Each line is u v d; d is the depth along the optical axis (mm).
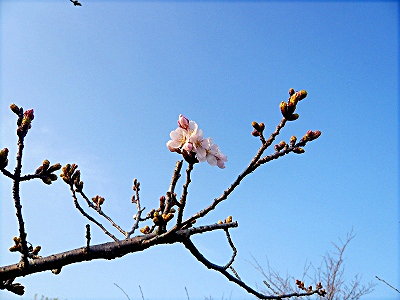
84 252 494
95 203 715
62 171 652
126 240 515
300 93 475
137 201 746
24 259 477
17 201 466
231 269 639
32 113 479
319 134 500
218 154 482
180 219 487
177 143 476
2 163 450
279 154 490
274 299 603
